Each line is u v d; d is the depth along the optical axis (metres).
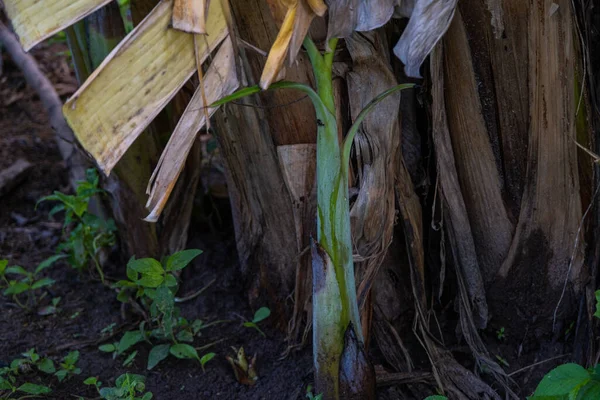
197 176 3.18
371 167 2.68
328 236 2.53
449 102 2.73
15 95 4.34
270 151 2.87
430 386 2.84
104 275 3.30
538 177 2.73
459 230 2.81
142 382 2.74
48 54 4.48
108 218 3.30
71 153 3.49
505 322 2.89
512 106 2.71
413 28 2.38
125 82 2.30
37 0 2.28
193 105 2.41
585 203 2.77
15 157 3.88
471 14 2.65
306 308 2.93
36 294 3.28
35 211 3.70
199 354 3.00
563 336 2.87
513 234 2.80
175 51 2.34
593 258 2.79
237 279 3.18
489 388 2.78
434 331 2.95
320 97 2.47
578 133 2.71
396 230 2.89
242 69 2.75
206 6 2.32
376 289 2.90
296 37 2.37
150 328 3.08
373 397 2.62
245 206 3.02
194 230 3.32
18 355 3.01
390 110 2.67
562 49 2.63
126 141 2.32
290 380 2.89
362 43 2.63
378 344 2.91
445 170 2.76
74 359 2.91
